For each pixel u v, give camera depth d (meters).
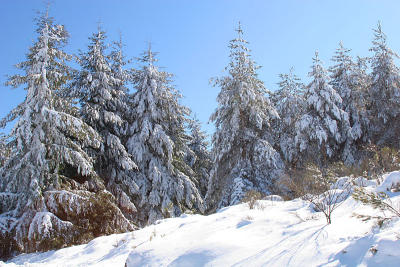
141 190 16.97
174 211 17.80
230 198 16.72
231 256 3.94
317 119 17.73
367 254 2.76
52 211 11.62
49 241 10.44
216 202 18.70
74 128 12.91
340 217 4.60
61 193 11.71
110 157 16.25
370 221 3.72
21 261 9.46
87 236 11.18
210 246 4.35
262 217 5.75
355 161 17.25
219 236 4.78
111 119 15.88
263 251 3.81
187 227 6.43
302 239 3.81
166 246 4.94
